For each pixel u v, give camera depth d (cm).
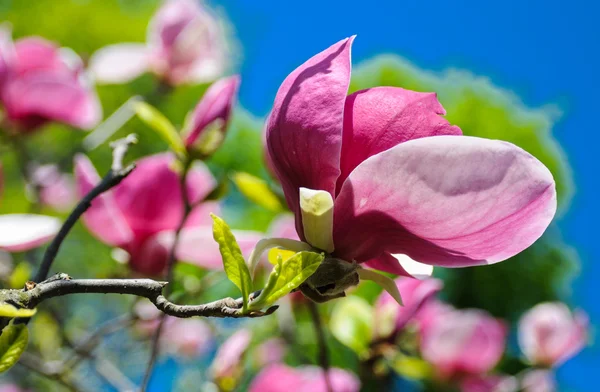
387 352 86
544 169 51
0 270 86
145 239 83
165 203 84
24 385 144
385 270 58
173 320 123
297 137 54
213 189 74
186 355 143
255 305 53
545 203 52
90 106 103
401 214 53
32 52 102
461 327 113
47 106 100
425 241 54
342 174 55
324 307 105
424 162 52
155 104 117
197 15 118
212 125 74
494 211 52
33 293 52
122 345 143
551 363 129
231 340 92
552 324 129
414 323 91
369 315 87
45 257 59
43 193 116
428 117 54
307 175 55
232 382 90
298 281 53
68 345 103
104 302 196
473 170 51
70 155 109
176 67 117
